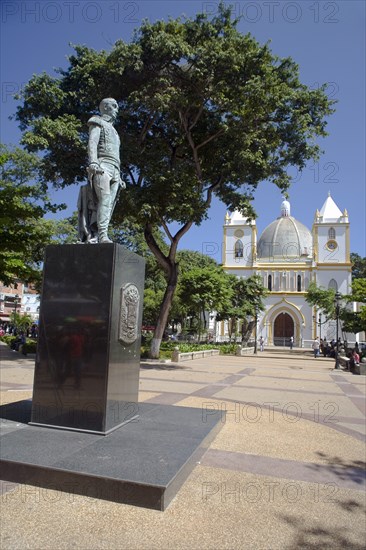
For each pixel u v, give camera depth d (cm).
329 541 355
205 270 3247
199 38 1608
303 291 5234
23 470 428
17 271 1132
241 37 1605
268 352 4022
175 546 332
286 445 635
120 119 1786
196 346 2934
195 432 586
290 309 5228
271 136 1777
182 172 1689
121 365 587
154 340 2072
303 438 682
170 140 1997
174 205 1603
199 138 1928
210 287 3092
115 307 567
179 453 481
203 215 1891
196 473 496
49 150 1706
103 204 645
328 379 1664
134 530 352
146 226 2009
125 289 592
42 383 568
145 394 1048
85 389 549
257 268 5441
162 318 2092
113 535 342
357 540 358
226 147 1834
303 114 1786
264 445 628
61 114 1808
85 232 664
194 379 1434
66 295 574
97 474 405
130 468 424
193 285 3112
